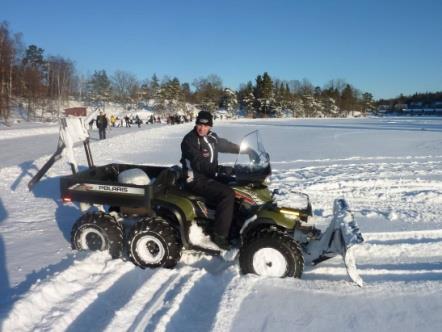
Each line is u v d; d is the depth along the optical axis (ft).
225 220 15.25
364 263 16.38
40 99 192.75
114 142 66.03
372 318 12.20
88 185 16.63
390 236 19.49
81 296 12.94
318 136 85.35
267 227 15.20
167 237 15.31
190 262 16.33
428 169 37.81
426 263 16.30
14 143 67.00
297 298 13.28
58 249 17.42
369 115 409.28
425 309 12.66
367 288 13.98
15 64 176.24
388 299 13.26
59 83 221.25
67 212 23.67
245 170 16.03
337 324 11.90
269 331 11.50
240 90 365.81
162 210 16.72
